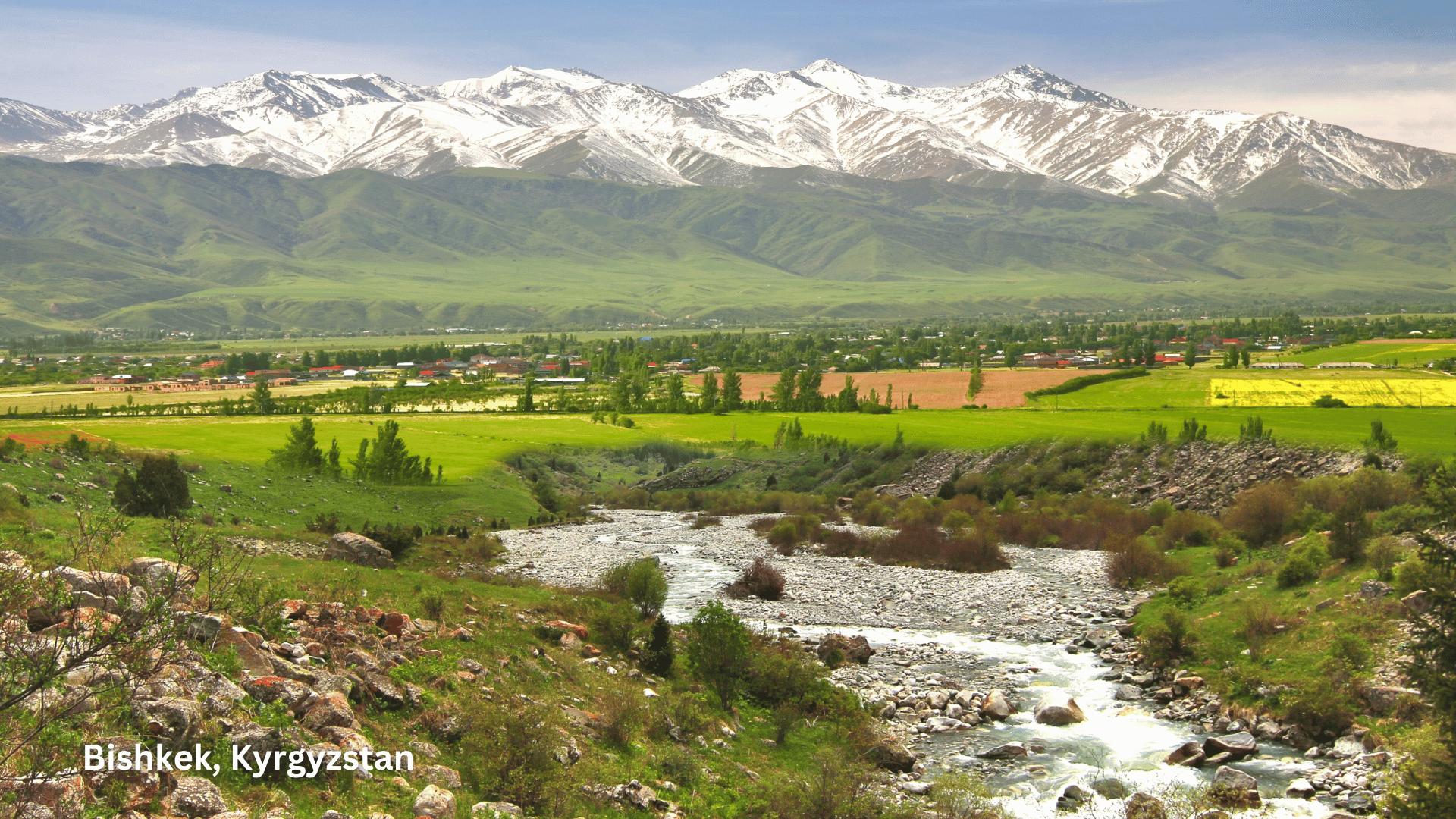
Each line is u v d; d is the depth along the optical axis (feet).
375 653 89.86
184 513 195.72
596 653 121.19
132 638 59.41
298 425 451.94
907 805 86.63
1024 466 379.55
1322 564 155.74
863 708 118.93
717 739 102.47
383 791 64.90
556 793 73.51
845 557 260.83
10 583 61.05
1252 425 347.15
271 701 69.05
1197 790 92.12
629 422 527.81
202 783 54.24
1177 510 309.83
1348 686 109.09
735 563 246.88
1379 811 82.53
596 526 331.98
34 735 47.88
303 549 182.50
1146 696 125.39
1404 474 233.14
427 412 585.63
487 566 219.61
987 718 117.80
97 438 328.90
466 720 79.82
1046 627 167.32
